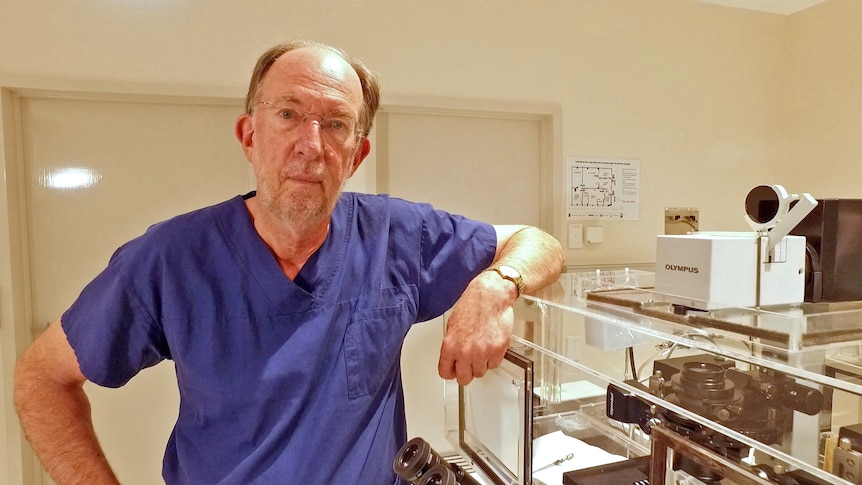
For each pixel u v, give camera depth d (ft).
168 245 2.56
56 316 4.73
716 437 1.86
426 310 3.22
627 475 2.35
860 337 1.98
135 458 4.93
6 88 4.32
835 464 1.57
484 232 3.38
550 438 2.80
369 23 5.07
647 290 2.95
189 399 2.60
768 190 2.41
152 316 2.57
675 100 6.16
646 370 2.34
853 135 5.86
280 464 2.49
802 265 2.47
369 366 2.76
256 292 2.59
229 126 5.03
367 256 2.93
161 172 4.90
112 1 4.47
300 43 2.62
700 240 2.35
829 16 6.09
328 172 2.48
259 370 2.53
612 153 5.94
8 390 4.41
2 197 4.32
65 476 2.57
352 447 2.69
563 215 5.78
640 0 5.97
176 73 4.62
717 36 6.30
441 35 5.28
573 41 5.73
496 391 2.85
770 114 6.58
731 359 2.04
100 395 4.83
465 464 3.22
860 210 2.59
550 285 3.27
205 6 4.67
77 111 4.69
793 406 1.80
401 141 5.51
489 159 5.81
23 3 4.29
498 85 5.48
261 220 2.68
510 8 5.49
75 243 4.74
